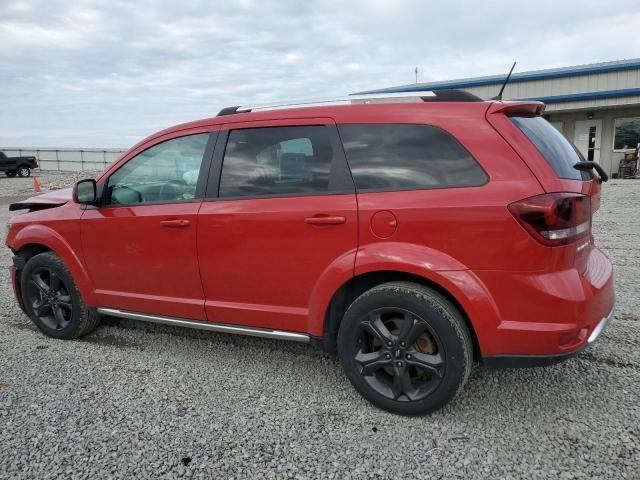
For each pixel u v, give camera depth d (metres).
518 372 3.27
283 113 3.10
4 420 2.82
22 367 3.53
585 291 2.47
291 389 3.14
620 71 17.50
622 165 17.73
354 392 3.09
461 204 2.52
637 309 4.31
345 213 2.76
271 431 2.67
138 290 3.62
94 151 38.03
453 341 2.55
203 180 3.29
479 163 2.56
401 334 2.68
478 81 20.34
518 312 2.46
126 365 3.55
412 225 2.61
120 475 2.33
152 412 2.88
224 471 2.35
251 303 3.18
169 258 3.39
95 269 3.79
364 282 2.94
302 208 2.89
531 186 2.43
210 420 2.79
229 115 3.29
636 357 3.41
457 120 2.66
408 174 2.70
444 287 2.55
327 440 2.58
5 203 16.50
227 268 3.18
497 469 2.32
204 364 3.54
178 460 2.44
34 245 4.19
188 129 3.43
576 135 19.06
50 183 24.55
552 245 2.39
